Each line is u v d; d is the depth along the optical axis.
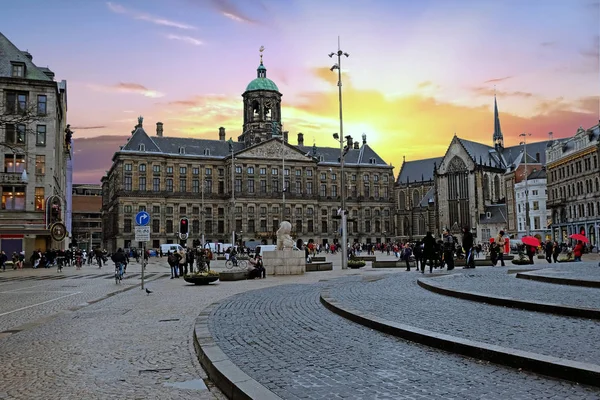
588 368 7.06
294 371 8.12
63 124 82.31
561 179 92.75
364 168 147.62
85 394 7.75
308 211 135.25
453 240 29.62
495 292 15.67
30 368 9.41
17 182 60.53
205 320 13.49
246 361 8.88
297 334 11.30
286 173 134.12
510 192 120.19
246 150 129.88
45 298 21.89
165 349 10.88
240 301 17.73
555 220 95.56
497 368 8.02
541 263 35.81
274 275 34.41
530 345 8.91
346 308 13.81
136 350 10.80
